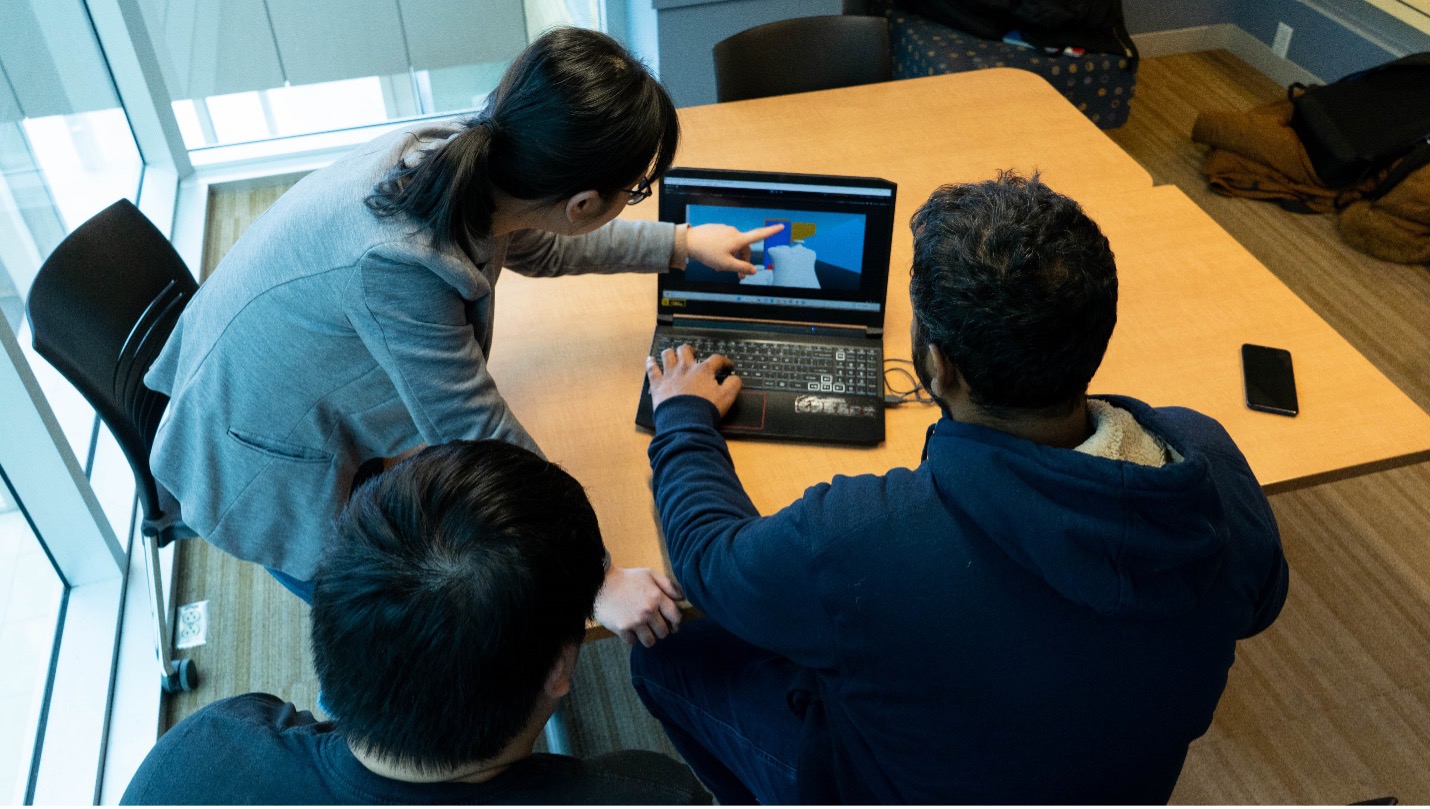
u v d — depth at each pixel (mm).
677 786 958
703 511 1217
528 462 862
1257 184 3416
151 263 1736
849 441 1499
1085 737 964
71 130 2703
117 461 2365
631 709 2047
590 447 1512
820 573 970
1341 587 2242
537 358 1658
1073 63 3410
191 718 930
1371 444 1479
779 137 2170
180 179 3393
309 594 1648
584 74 1081
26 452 1842
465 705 773
